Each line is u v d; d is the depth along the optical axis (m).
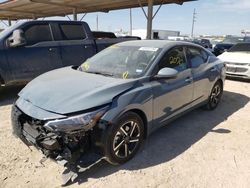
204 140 4.12
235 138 4.23
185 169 3.27
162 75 3.61
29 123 3.20
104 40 7.69
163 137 4.19
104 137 2.95
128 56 4.10
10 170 3.13
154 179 3.04
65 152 2.85
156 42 4.43
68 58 6.77
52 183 2.92
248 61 9.00
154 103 3.62
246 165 3.41
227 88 8.07
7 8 18.25
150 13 12.73
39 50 6.22
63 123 2.78
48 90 3.25
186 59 4.52
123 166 3.29
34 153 3.53
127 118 3.20
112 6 15.89
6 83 5.89
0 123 4.55
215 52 18.44
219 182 3.03
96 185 2.90
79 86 3.24
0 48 5.68
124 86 3.28
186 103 4.47
